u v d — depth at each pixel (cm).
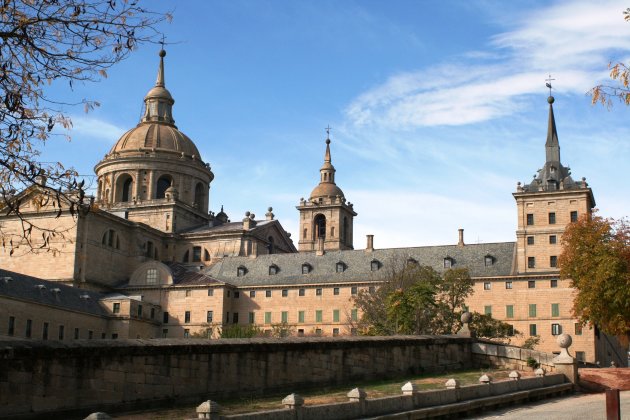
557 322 11819
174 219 14988
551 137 12975
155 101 16550
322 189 18175
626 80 2180
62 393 2381
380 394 3159
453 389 3033
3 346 2230
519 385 3581
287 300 13250
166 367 2745
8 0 2003
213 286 13062
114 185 15438
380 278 12888
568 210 12212
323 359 3572
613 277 6619
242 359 3089
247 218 14762
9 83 2053
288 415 2205
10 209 2178
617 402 2056
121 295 12538
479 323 10000
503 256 12744
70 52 2062
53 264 12588
